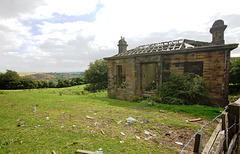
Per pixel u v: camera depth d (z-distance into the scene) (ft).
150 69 42.52
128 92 39.73
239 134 9.46
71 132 14.60
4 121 18.53
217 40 28.60
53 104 29.71
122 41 51.42
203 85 25.59
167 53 30.30
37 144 12.13
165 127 15.52
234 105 8.43
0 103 31.24
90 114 21.52
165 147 11.26
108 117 19.71
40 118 19.62
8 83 99.91
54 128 15.74
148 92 35.42
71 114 21.58
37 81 122.11
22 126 16.62
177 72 29.60
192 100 26.32
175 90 27.84
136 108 25.52
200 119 17.79
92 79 85.51
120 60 42.01
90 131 14.80
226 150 7.59
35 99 37.04
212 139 6.98
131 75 38.55
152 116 19.70
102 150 10.94
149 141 12.37
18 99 36.99
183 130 14.61
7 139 13.14
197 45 33.81
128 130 14.96
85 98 40.63
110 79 46.06
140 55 35.06
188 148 11.03
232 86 61.98
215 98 24.79
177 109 22.62
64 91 66.90
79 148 11.33
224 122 7.55
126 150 10.88
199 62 28.43
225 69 23.67
